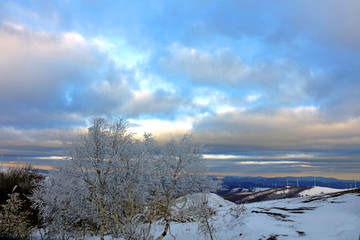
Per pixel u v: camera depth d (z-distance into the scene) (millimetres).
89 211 10062
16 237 12602
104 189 9648
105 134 9984
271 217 11672
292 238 8547
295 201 16781
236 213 13891
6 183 16625
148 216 9844
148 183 9867
